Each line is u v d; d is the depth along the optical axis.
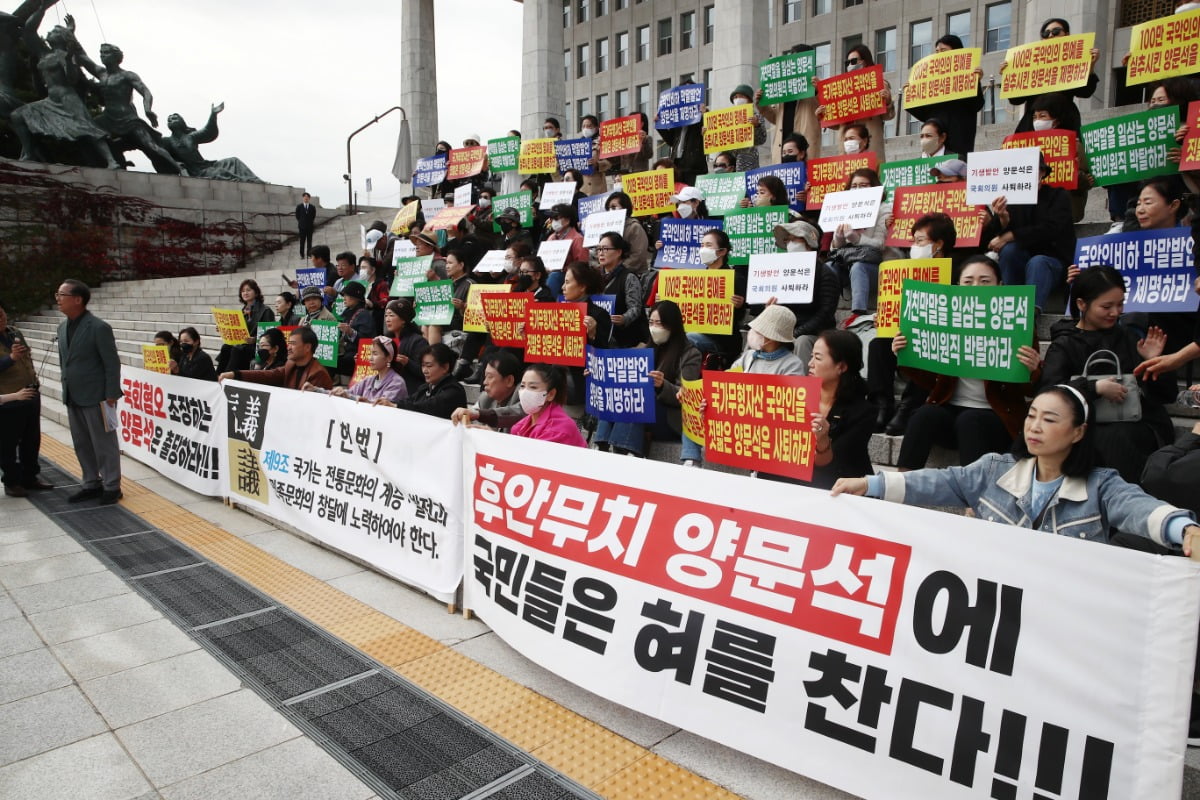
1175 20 6.14
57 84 24.39
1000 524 2.45
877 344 5.28
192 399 7.43
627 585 3.38
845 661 2.72
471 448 4.32
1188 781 2.48
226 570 5.30
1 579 5.18
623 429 5.59
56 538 6.08
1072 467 2.67
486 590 4.15
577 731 3.28
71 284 6.91
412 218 12.55
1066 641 2.30
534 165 11.62
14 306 21.91
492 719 3.38
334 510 5.54
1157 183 4.75
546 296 7.23
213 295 19.81
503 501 4.04
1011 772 2.35
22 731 3.35
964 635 2.48
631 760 3.06
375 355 6.39
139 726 3.38
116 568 5.36
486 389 5.01
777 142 9.58
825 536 2.85
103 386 7.00
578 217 9.73
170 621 4.47
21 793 2.93
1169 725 2.12
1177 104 5.96
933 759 2.49
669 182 8.80
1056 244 5.65
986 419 4.23
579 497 3.65
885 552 2.69
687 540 3.22
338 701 3.55
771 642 2.90
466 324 8.13
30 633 4.33
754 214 7.08
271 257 25.12
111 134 25.22
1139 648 2.18
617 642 3.37
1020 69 7.06
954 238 5.29
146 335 16.58
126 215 23.64
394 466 4.94
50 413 12.20
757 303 5.91
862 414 3.90
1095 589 2.26
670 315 5.46
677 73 41.38
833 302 5.95
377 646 4.10
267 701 3.56
